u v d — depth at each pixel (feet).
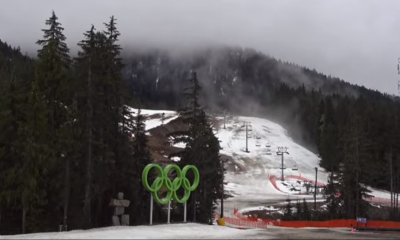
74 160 96.89
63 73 98.22
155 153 306.76
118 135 111.34
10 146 96.32
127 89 113.19
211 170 122.62
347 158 164.45
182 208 125.59
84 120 96.68
